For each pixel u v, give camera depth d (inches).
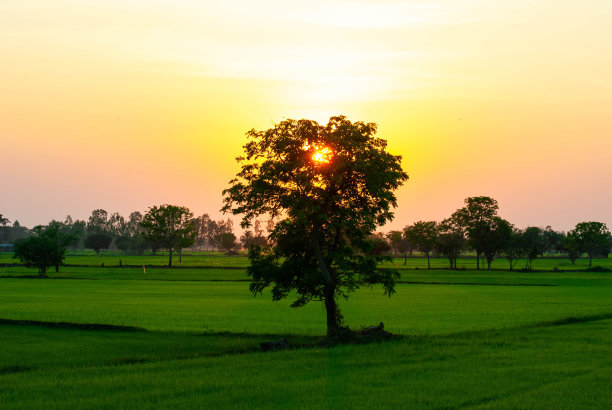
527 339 1289.4
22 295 2645.2
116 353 1137.4
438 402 749.9
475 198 6269.7
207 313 1913.1
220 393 799.1
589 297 2623.0
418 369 957.8
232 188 1358.3
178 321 1684.3
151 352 1149.7
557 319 1707.7
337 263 1330.0
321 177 1326.3
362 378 890.1
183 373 929.5
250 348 1194.6
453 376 904.9
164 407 730.2
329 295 1334.9
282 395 786.8
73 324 1552.7
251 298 2541.8
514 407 722.8
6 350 1171.9
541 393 791.1
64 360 1063.0
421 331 1461.6
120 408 728.3
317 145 1328.7
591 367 968.3
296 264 1359.5
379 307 2143.2
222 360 1040.8
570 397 770.8
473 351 1132.5
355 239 1397.6
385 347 1178.0
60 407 735.1
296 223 1305.4
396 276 1387.8
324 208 1346.0
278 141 1334.9
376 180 1306.6
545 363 1007.6
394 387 831.1
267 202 1366.9
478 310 2017.7
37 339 1321.4
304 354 1100.5
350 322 1674.5
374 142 1354.6
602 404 734.5
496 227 6151.6
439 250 6427.2
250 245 1412.4
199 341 1295.5
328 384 850.8
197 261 7795.3
